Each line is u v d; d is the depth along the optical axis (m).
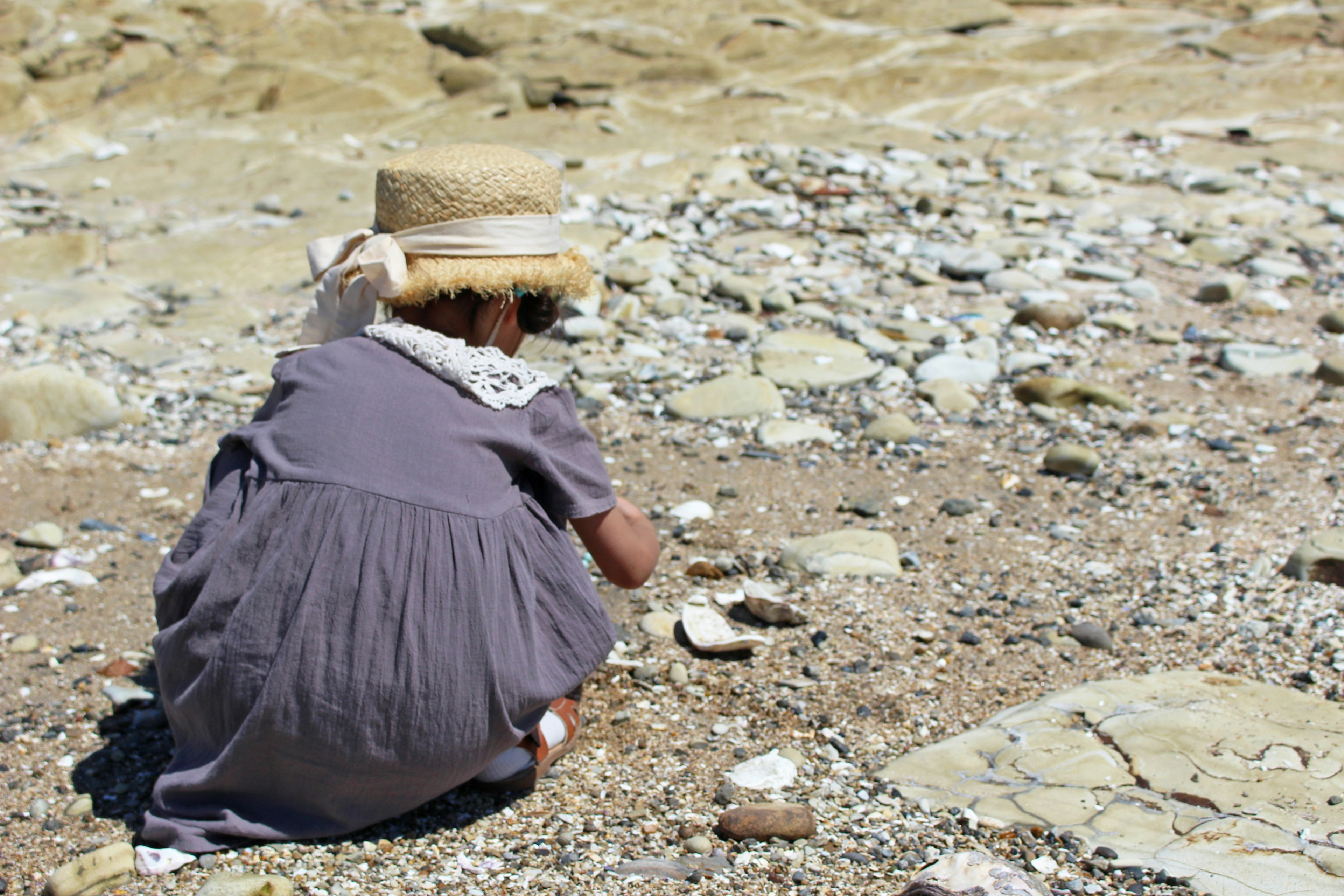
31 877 2.00
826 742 2.42
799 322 4.95
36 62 7.86
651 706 2.56
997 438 3.98
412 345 1.95
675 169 6.93
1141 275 5.52
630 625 2.89
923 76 8.60
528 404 2.03
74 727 2.46
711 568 3.12
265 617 1.89
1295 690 2.52
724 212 6.28
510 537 1.99
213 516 2.02
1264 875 1.92
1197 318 5.02
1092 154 7.32
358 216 6.31
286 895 1.88
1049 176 6.97
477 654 1.93
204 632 1.96
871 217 6.21
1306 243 5.93
